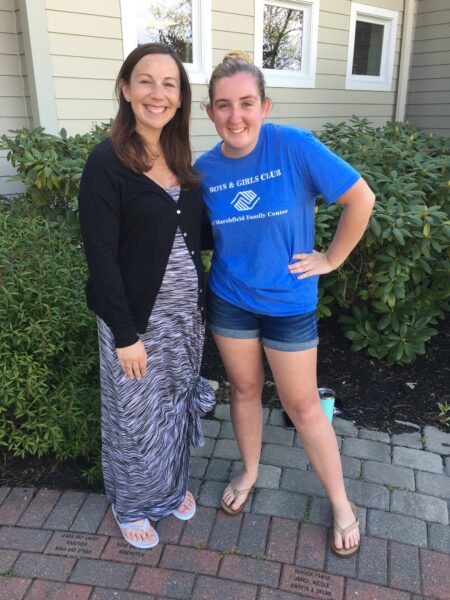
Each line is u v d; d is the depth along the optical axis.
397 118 7.57
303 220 1.66
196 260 1.69
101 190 1.47
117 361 1.69
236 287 1.75
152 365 1.74
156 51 1.49
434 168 3.30
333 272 3.21
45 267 2.31
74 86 4.20
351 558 1.88
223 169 1.65
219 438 2.55
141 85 1.48
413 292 3.22
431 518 2.06
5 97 4.17
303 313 1.74
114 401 1.76
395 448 2.48
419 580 1.80
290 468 2.33
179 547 1.93
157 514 1.99
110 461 1.91
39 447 2.23
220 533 1.99
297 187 1.60
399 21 7.16
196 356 1.87
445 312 3.95
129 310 1.58
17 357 2.09
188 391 1.91
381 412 2.77
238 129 1.53
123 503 1.91
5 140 3.38
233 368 1.91
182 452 1.98
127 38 4.36
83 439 2.33
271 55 5.76
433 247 2.90
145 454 1.83
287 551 1.91
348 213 1.63
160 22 4.73
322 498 2.16
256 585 1.79
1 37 4.03
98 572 1.83
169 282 1.65
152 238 1.56
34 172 3.07
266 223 1.61
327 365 3.22
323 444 1.88
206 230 1.85
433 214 2.80
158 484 1.91
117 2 4.23
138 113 1.50
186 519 2.05
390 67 7.24
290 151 1.57
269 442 2.52
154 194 1.53
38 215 3.01
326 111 6.46
